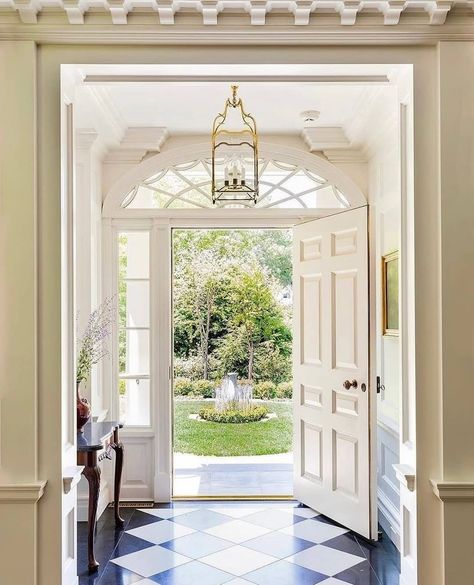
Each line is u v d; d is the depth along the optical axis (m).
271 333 10.01
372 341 3.73
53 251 2.38
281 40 2.37
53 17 2.33
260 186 4.57
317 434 4.25
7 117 2.34
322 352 4.19
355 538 3.77
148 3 2.26
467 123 2.38
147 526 3.99
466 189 2.38
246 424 8.42
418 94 2.41
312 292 4.32
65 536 2.41
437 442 2.37
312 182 4.57
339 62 2.41
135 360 4.55
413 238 2.42
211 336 10.04
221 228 4.59
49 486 2.33
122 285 4.56
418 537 2.35
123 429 4.50
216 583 3.14
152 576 3.23
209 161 4.55
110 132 4.13
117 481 4.03
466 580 2.31
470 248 2.37
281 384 9.95
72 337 2.53
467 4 2.28
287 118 4.15
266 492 4.84
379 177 4.17
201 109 3.97
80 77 2.63
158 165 4.52
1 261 2.33
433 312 2.40
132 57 2.40
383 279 4.07
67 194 2.54
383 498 3.98
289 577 3.21
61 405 2.35
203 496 4.67
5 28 2.33
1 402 2.31
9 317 2.32
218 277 10.03
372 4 2.25
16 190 2.34
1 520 2.28
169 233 4.53
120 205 4.50
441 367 2.35
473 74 2.38
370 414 3.72
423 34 2.37
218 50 2.41
